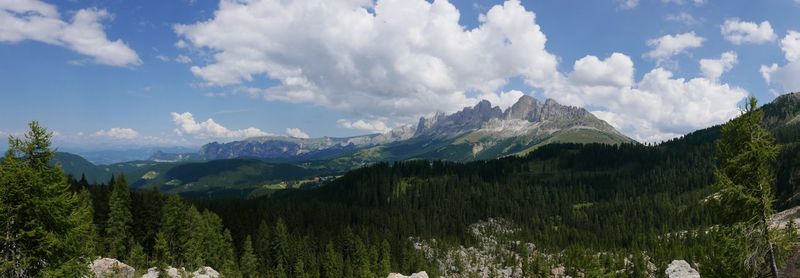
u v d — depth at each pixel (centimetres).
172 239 10588
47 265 3175
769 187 2886
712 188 3128
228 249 11975
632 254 16288
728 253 3073
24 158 3120
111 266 7500
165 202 11356
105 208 10569
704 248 12344
